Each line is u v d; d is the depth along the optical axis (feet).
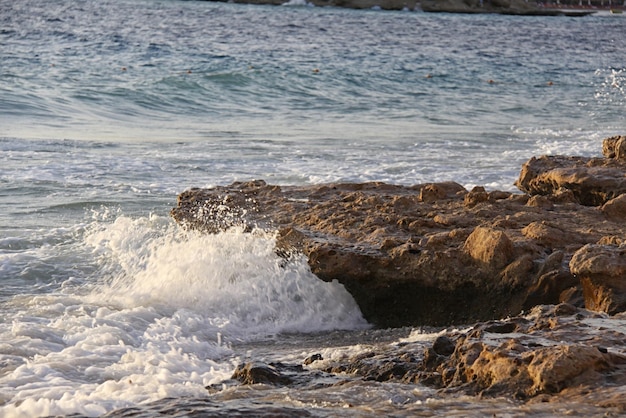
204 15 345.10
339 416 18.47
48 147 81.05
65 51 184.96
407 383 22.65
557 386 19.90
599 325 24.57
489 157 81.71
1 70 144.36
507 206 43.88
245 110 121.90
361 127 106.11
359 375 24.08
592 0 651.25
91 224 53.93
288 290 38.45
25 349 30.60
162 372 26.61
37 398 24.82
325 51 211.20
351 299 38.11
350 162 77.41
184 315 36.19
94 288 41.73
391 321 37.63
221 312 37.40
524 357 20.99
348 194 47.09
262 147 85.40
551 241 37.65
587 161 52.34
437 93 148.36
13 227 52.70
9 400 24.91
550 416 17.92
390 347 27.35
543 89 159.63
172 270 39.91
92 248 48.42
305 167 74.49
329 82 151.64
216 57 183.83
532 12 548.72
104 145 83.46
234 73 142.20
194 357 30.25
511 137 97.50
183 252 41.24
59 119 104.99
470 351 22.57
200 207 46.06
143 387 24.32
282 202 45.88
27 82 131.13
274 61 179.01
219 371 27.02
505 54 230.89
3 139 84.33
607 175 47.55
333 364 25.73
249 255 39.81
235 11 389.19
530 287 34.86
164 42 214.90
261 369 23.68
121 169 71.61
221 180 68.49
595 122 115.34
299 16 371.97
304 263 38.81
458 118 118.11
